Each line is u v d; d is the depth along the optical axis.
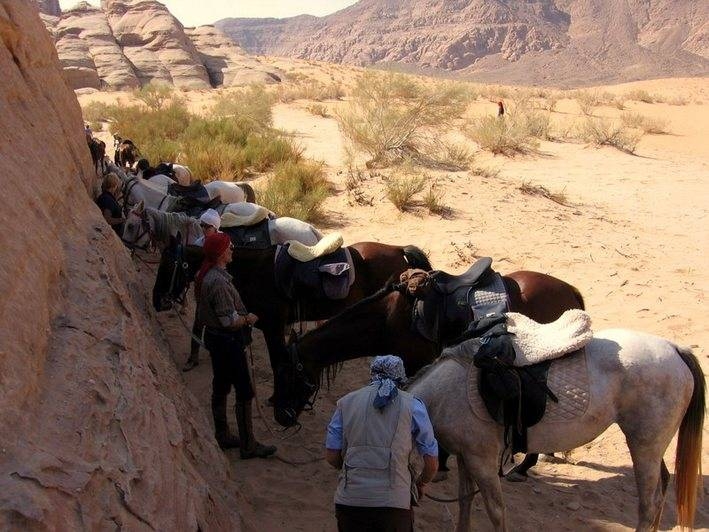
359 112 22.03
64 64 56.38
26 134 5.07
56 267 4.19
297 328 9.35
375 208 14.77
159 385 4.89
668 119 37.06
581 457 6.73
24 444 3.00
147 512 3.42
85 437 3.38
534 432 4.80
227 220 7.80
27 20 6.52
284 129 26.12
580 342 4.77
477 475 4.87
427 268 7.20
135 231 7.48
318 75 75.56
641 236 14.39
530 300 6.37
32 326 3.50
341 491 4.05
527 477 6.34
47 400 3.38
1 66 5.21
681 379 4.86
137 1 71.31
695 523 5.68
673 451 6.79
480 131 22.94
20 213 4.00
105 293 4.67
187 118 26.45
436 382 4.93
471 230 13.70
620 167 21.77
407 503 3.98
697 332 9.60
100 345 4.15
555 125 29.41
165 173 11.97
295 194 14.62
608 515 5.79
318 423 7.23
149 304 6.75
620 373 4.81
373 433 4.03
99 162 11.84
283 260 7.10
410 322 6.10
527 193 16.59
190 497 3.97
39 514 2.73
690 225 15.58
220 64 71.56
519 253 12.67
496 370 4.67
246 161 18.17
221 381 6.36
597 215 15.79
